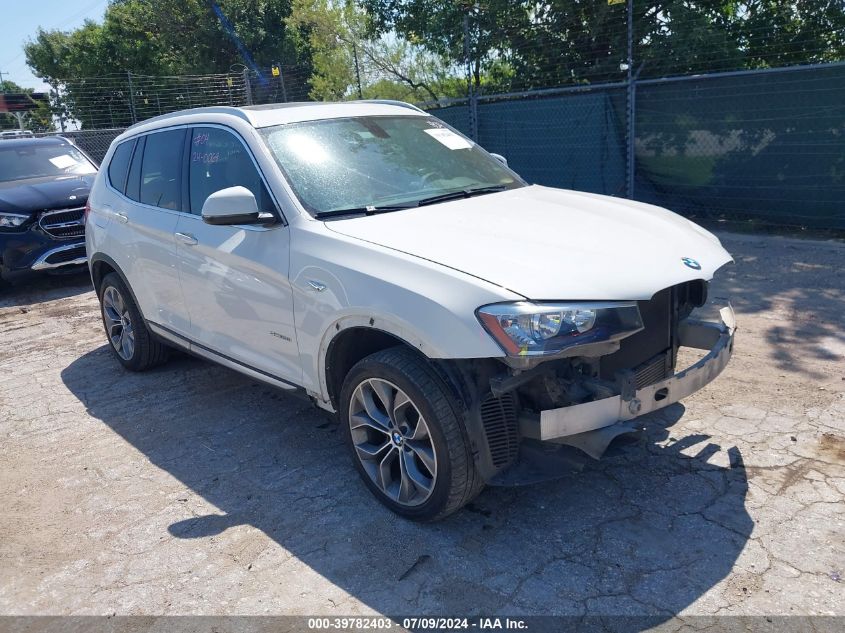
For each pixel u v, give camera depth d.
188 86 22.64
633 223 3.67
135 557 3.27
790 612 2.64
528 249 3.19
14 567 3.26
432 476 3.18
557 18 11.20
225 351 4.33
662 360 3.45
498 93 12.27
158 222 4.70
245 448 4.28
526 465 3.16
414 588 2.92
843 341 5.15
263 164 3.88
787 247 8.02
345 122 4.36
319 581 3.01
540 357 2.77
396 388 3.20
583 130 10.34
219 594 2.97
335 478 3.85
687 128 9.37
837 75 8.06
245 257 3.88
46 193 8.77
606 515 3.32
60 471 4.16
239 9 29.66
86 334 6.93
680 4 10.21
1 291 9.02
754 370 4.77
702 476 3.57
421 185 4.10
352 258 3.32
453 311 2.89
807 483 3.44
